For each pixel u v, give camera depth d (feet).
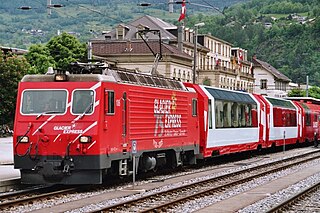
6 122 211.20
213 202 62.69
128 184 77.97
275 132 149.79
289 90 465.47
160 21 349.20
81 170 67.77
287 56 486.38
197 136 99.55
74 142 67.46
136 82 78.07
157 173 92.58
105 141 68.85
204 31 536.83
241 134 123.24
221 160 128.36
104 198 63.46
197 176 90.38
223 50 371.97
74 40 253.44
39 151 68.03
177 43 308.40
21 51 271.49
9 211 54.49
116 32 325.01
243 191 73.31
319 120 202.90
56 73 69.62
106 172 71.41
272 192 72.18
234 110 119.75
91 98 68.28
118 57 291.99
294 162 117.80
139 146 78.23
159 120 84.53
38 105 69.10
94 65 72.49
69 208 56.03
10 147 148.66
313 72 457.27
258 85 417.90
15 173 82.89
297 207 60.23
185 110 94.58
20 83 70.18
